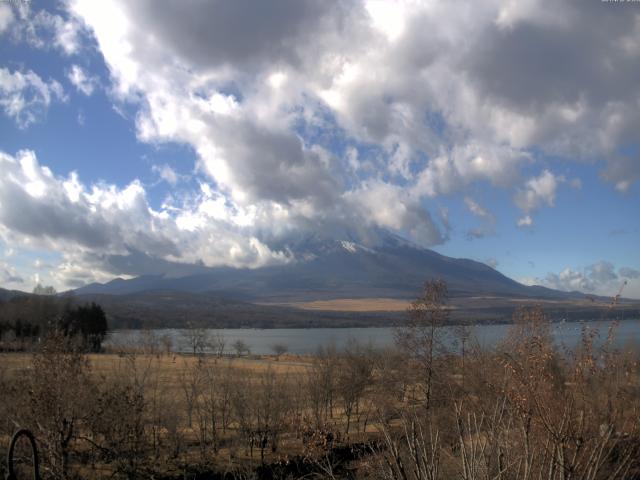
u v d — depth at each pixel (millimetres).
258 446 46812
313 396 52312
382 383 46156
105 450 36188
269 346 175875
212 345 123688
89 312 121812
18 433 7629
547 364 10781
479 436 10797
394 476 10633
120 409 36344
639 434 9828
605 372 10562
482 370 17016
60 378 34031
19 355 45688
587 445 9672
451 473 12109
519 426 10992
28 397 33000
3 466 31781
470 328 32594
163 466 41500
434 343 42719
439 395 31250
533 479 10250
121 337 123062
